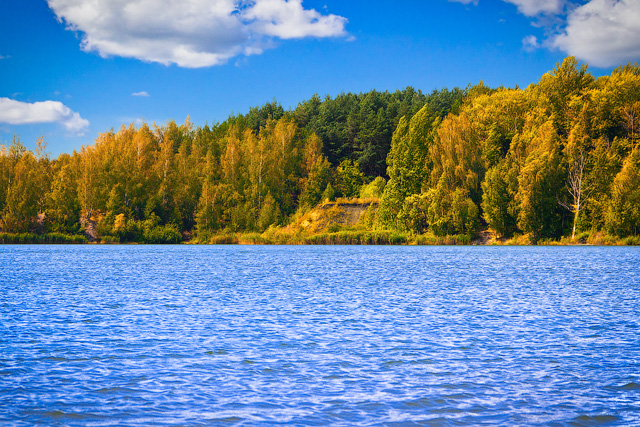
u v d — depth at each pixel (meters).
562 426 9.06
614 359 13.50
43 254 71.81
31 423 9.05
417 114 114.06
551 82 104.50
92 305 23.17
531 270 43.44
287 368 12.65
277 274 39.88
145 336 16.39
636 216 83.88
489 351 14.42
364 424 9.10
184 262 55.00
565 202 92.00
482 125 106.81
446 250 83.56
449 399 10.41
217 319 19.64
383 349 14.66
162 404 10.05
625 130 96.31
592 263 51.44
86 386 11.16
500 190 93.44
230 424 9.08
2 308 22.00
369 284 32.59
